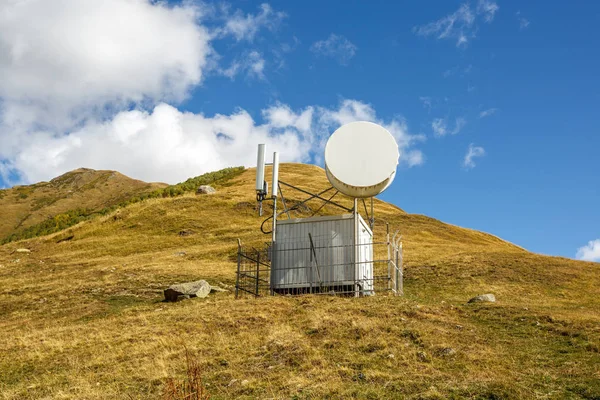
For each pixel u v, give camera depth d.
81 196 154.75
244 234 49.19
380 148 22.11
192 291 26.50
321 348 14.78
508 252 39.94
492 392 11.17
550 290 29.67
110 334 18.50
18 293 31.78
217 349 15.41
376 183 21.73
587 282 31.61
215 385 12.90
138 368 14.56
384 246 42.69
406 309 18.06
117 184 166.00
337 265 21.70
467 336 15.59
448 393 11.30
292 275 22.14
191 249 44.62
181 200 61.62
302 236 22.42
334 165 22.20
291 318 18.00
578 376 12.09
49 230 66.19
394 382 12.05
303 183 73.69
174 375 13.75
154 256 42.75
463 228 59.53
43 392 13.58
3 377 15.34
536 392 11.31
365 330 15.76
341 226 22.09
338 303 19.31
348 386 12.07
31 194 154.12
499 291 28.67
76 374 14.74
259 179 23.20
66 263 43.28
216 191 68.31
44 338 19.27
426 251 40.62
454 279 31.19
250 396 12.06
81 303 28.02
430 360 13.48
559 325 16.55
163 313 21.19
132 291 30.11
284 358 14.27
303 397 11.66
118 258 43.47
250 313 18.81
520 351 14.25
